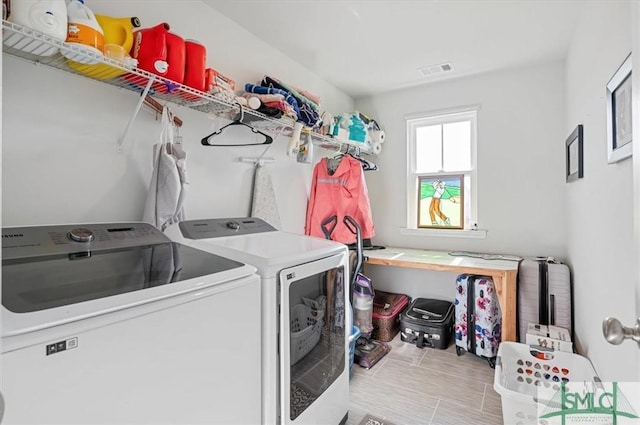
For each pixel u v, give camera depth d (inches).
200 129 76.7
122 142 61.6
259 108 74.4
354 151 125.1
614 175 56.9
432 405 79.5
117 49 48.9
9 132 48.9
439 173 132.5
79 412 29.7
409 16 82.8
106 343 31.6
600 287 65.8
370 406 79.2
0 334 24.0
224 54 82.7
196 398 39.5
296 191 108.9
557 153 109.5
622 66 50.1
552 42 95.7
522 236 115.6
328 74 118.9
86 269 41.7
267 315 51.3
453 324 117.1
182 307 38.1
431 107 130.2
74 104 55.5
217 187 81.0
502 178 118.3
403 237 137.1
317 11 81.0
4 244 42.1
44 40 41.3
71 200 55.5
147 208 62.9
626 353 51.4
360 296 108.5
